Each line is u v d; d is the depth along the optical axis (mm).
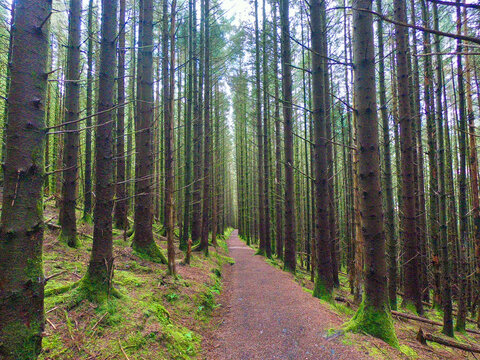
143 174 7289
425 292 10797
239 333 4902
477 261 6906
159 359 3414
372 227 4566
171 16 6480
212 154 17406
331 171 10430
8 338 1850
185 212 11125
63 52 11445
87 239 7250
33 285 1998
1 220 1944
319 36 6828
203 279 7285
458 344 5176
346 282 13086
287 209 10984
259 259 13977
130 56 13867
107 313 3713
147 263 6590
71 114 6430
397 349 4137
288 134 10805
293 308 5844
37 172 2072
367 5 4492
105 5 4504
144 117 7332
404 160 7965
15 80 2021
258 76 15102
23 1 2068
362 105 4598
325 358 3814
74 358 2895
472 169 6762
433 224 7113
